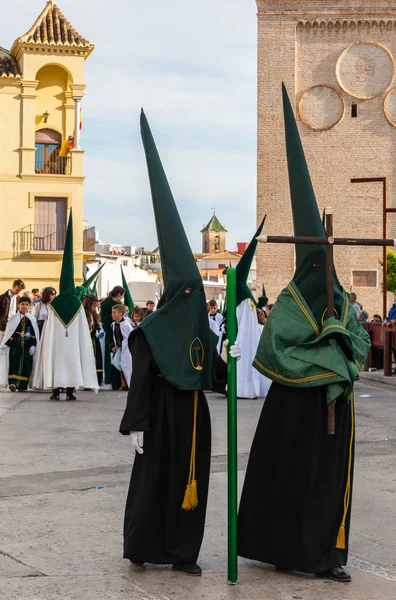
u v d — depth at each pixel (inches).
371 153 2034.9
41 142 1708.9
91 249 1768.0
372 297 2023.9
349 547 268.7
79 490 338.6
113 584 230.5
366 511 311.6
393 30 2028.8
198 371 239.0
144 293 1927.9
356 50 2031.3
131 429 235.0
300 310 240.8
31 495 330.3
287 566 234.1
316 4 2028.8
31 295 1045.2
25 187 1684.3
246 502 239.9
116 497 327.6
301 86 2047.2
